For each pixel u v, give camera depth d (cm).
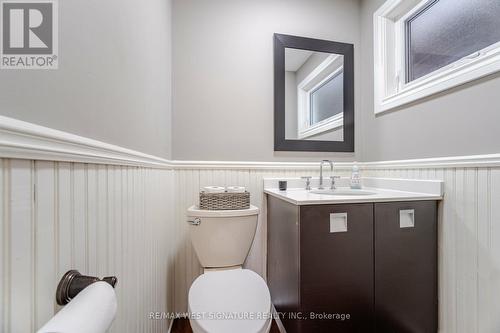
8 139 32
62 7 45
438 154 121
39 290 39
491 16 107
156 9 116
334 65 176
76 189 49
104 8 62
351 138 179
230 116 163
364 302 109
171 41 155
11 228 34
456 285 109
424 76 138
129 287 77
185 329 142
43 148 39
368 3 174
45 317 40
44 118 41
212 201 132
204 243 129
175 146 156
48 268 41
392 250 113
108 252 63
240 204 134
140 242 89
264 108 167
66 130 46
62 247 45
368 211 111
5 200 33
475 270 102
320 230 106
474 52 114
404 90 144
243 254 133
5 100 34
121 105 73
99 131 59
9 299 34
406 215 115
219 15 162
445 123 117
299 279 104
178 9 157
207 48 160
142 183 92
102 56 61
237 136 164
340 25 179
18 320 35
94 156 55
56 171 43
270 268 156
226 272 115
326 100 175
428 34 141
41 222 40
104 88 62
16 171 35
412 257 115
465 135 107
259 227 165
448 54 128
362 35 181
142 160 91
